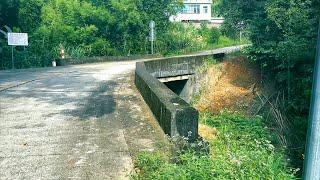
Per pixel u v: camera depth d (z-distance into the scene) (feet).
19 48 90.33
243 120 40.22
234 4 59.57
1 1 87.56
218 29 152.05
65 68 63.72
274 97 49.73
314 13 42.24
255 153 17.54
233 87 57.82
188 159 15.64
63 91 35.17
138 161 16.06
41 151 17.88
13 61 76.54
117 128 21.71
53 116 24.90
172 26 130.52
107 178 14.85
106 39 105.70
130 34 109.60
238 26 63.26
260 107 47.26
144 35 111.45
